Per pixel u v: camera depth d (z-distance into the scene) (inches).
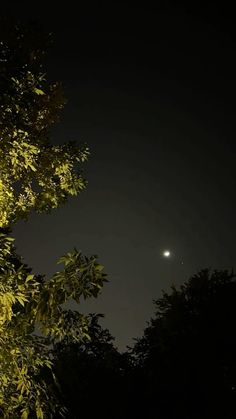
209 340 584.1
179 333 588.7
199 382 577.6
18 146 197.9
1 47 207.3
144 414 597.9
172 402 585.3
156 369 598.5
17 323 194.1
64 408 212.5
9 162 207.8
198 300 604.1
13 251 243.8
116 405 589.6
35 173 235.1
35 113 237.1
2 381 192.2
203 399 575.5
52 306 192.9
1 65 202.1
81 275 194.7
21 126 212.1
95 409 576.4
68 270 194.9
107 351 621.6
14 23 224.4
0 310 185.8
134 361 634.2
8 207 215.2
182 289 627.8
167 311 612.4
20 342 192.2
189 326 590.6
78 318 203.2
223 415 572.1
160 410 589.9
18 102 201.9
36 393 206.2
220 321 591.5
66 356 581.6
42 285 204.7
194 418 577.0
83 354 597.3
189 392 578.9
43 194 237.9
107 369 598.9
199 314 597.0
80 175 247.1
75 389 571.8
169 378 584.7
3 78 198.1
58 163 237.0
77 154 245.0
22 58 212.2
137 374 617.3
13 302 187.8
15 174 221.1
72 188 243.0
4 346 190.1
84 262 196.1
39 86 214.4
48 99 242.4
